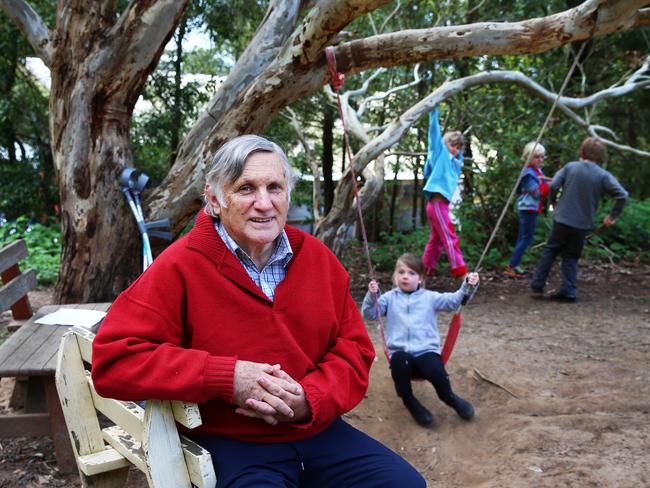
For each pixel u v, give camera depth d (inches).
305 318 75.4
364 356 80.1
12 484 112.1
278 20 186.9
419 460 129.9
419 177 546.6
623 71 424.5
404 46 162.4
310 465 74.0
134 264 185.8
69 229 181.3
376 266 346.9
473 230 358.0
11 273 161.0
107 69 175.2
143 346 66.4
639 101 458.3
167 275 70.2
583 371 175.5
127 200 180.7
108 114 178.7
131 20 173.9
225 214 74.4
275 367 69.1
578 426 134.1
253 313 71.9
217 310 70.9
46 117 437.4
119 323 68.1
